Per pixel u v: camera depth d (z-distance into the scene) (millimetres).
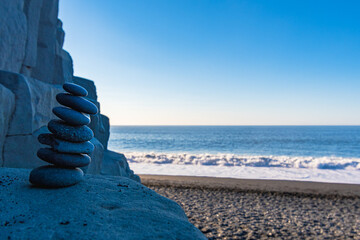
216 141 57000
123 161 8359
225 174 13750
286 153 34562
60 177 2869
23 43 6848
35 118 5141
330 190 9727
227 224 6121
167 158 19406
